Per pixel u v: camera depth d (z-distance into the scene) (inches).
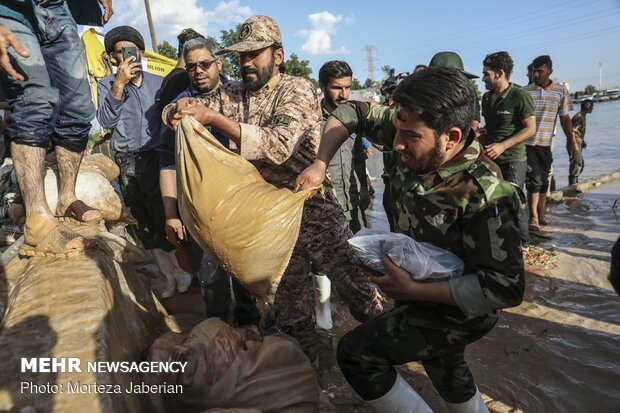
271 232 83.5
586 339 131.9
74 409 59.2
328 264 117.3
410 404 84.9
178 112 87.8
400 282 74.0
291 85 105.7
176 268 158.4
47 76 99.3
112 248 117.6
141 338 101.3
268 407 84.7
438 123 66.4
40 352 68.6
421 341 79.0
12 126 97.8
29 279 89.4
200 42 125.2
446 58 129.3
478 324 76.6
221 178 82.7
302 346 120.9
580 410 103.9
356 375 83.8
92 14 122.6
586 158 560.7
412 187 76.7
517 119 195.9
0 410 59.2
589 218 259.6
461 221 72.7
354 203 166.1
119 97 139.7
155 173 145.7
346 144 160.2
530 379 115.3
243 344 90.1
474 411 88.7
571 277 175.5
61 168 120.9
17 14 94.0
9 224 174.9
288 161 109.0
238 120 113.7
